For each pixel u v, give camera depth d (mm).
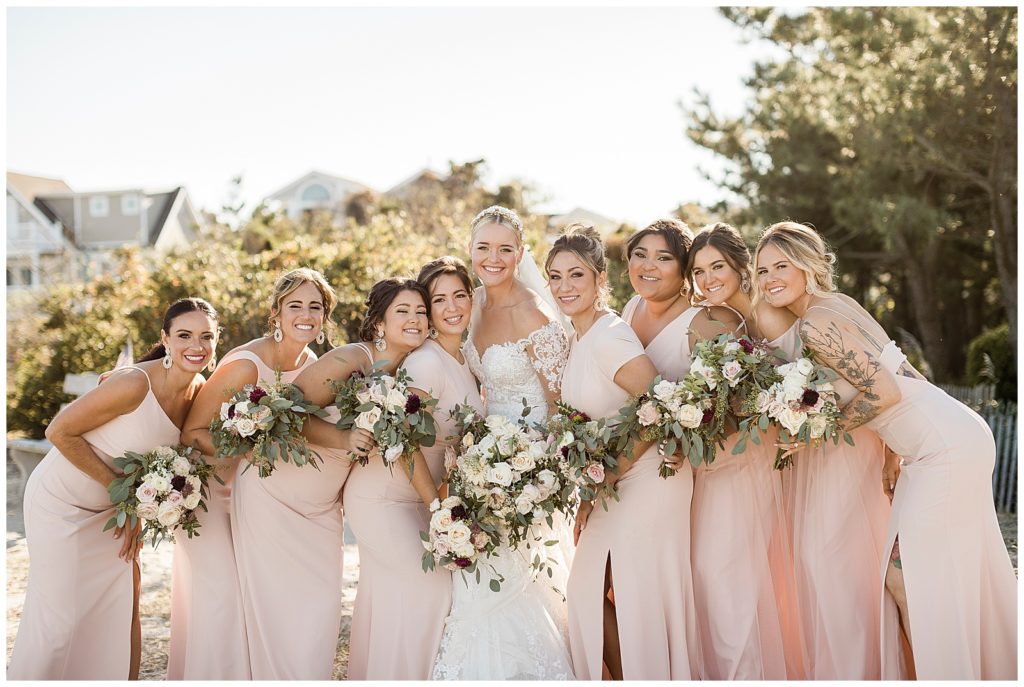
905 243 15102
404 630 3846
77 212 36531
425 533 3828
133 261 12078
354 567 6465
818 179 14836
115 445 3812
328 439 3863
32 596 3775
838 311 3637
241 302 10234
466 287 4059
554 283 3943
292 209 44406
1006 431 7988
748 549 3857
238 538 4008
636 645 3760
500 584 3863
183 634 4109
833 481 3846
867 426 3889
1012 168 11180
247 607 3957
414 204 21359
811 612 3846
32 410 11852
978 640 3561
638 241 3982
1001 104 10516
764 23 14102
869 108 11445
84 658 3812
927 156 11719
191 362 3881
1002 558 3699
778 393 3486
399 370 3811
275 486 3932
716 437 3645
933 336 15734
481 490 3746
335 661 4598
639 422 3674
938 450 3592
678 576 3814
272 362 4066
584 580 3914
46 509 3764
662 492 3799
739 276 3889
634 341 3809
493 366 4152
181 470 3789
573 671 3918
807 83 13523
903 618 3727
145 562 6578
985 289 18328
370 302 4039
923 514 3574
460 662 3770
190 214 38156
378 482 3945
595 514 3949
